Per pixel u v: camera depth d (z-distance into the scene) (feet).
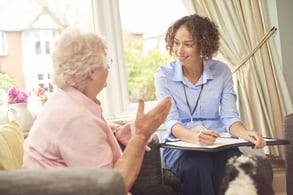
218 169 5.59
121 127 4.86
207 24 6.47
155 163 5.62
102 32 8.41
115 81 8.52
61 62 3.92
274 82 8.10
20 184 2.63
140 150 3.88
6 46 8.09
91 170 2.71
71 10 8.43
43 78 8.32
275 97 8.05
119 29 8.52
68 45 3.90
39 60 8.29
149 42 8.75
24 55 8.21
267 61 8.09
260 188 4.37
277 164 8.21
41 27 8.27
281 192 8.05
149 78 8.75
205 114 6.51
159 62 8.76
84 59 3.87
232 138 5.76
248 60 8.02
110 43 8.45
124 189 2.66
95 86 4.05
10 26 8.09
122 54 8.55
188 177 5.65
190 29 6.25
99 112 3.98
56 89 4.07
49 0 8.31
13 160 4.52
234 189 4.29
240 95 8.07
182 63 6.39
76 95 3.89
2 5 8.04
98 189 2.57
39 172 2.70
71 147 3.62
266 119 7.98
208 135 5.30
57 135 3.66
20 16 8.15
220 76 6.55
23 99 6.93
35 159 3.75
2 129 4.90
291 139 5.49
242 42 8.05
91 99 4.07
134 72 8.72
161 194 5.51
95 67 3.92
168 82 6.48
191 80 6.57
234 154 5.54
